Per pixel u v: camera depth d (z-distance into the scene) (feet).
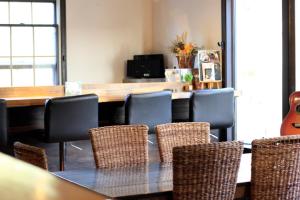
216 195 7.97
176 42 23.27
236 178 8.16
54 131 12.78
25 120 14.47
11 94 15.58
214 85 19.35
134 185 8.10
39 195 1.85
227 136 19.17
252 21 19.08
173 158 7.68
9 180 1.98
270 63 18.19
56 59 25.70
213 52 19.44
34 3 25.39
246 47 19.44
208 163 7.78
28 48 25.40
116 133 10.13
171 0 23.91
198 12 21.52
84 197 1.83
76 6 24.97
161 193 7.64
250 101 19.33
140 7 26.03
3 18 25.02
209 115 15.15
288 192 8.57
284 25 16.88
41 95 15.97
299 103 14.17
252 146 8.29
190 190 7.75
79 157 15.65
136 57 25.00
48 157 15.05
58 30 25.34
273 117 18.10
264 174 8.34
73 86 15.87
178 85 18.62
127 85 17.19
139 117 14.01
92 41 25.30
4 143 12.59
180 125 10.69
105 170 9.53
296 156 8.53
